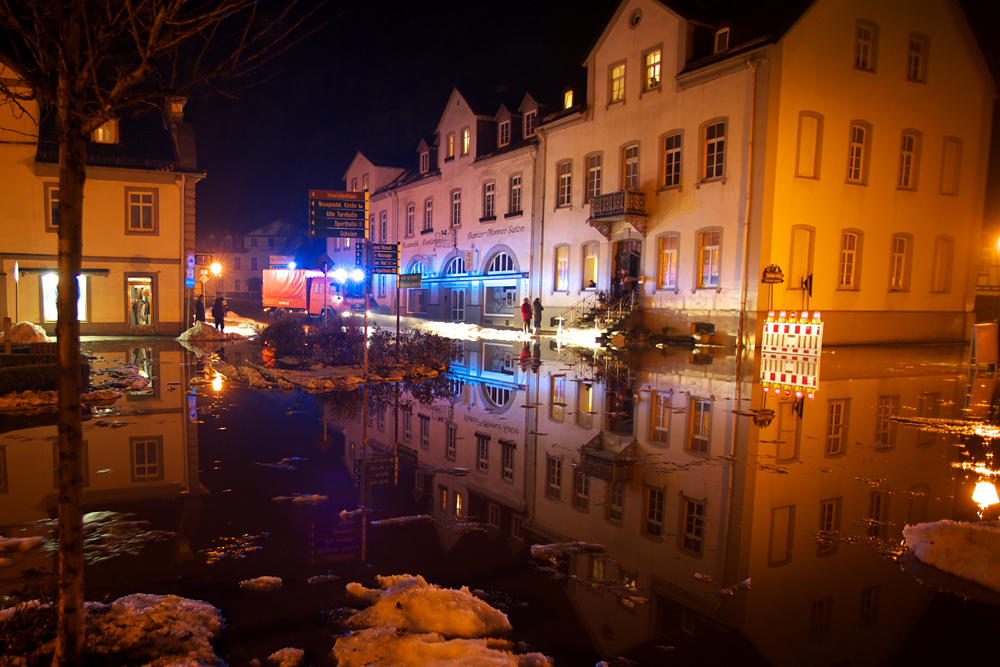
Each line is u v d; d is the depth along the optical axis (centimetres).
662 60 2523
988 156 2739
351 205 1152
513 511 525
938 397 1141
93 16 281
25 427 800
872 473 645
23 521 480
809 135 2228
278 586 378
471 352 2062
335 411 962
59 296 261
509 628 332
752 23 2291
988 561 394
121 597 354
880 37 2362
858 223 2384
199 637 310
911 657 307
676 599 369
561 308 3116
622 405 1048
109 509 518
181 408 972
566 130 3055
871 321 2456
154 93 307
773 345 2172
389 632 314
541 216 3231
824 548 451
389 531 476
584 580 396
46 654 282
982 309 2936
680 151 2467
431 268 4278
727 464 679
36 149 2327
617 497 566
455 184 3962
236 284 9700
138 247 2519
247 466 653
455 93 3909
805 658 304
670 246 2522
